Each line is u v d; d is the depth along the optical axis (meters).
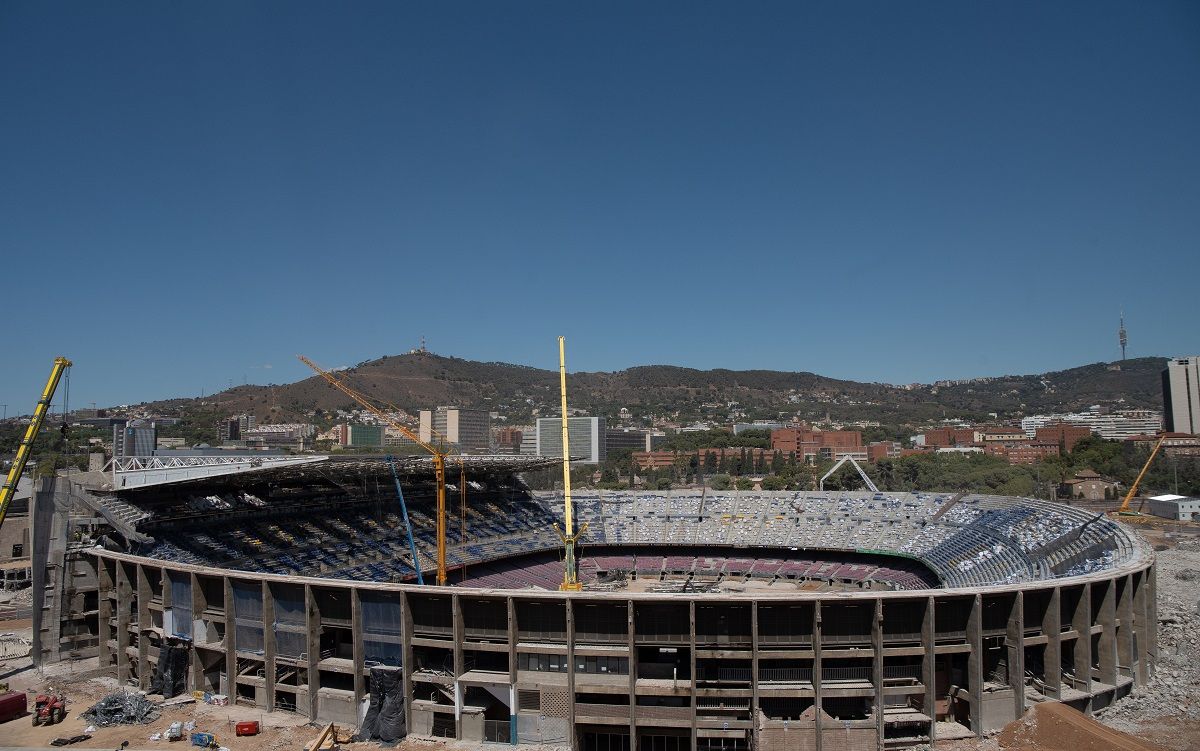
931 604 76.25
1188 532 192.75
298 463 113.06
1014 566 123.25
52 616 99.94
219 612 89.06
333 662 82.88
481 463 162.50
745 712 77.81
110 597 97.44
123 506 110.62
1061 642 81.69
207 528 124.44
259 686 84.50
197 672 88.62
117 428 189.00
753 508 191.38
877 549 163.25
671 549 180.12
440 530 140.62
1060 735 72.31
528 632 80.88
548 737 76.94
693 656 76.25
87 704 85.75
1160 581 127.44
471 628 81.69
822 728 74.50
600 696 80.06
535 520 184.00
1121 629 85.19
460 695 78.12
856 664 81.44
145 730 78.06
